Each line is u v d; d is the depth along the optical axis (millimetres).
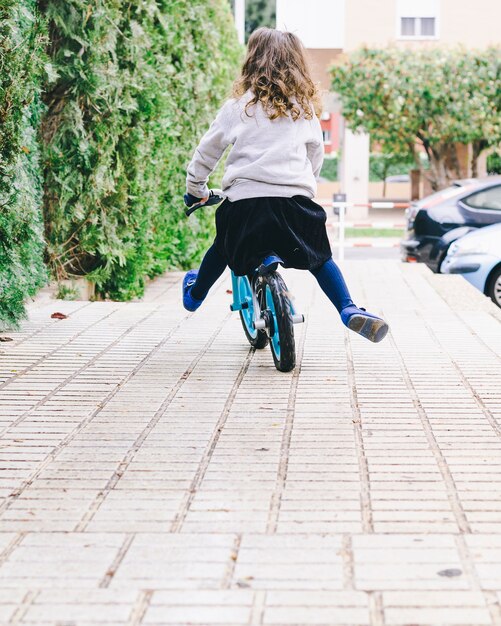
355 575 2664
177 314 7168
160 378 5039
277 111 4926
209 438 3982
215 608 2469
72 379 5012
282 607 2471
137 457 3740
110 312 7234
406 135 24172
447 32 27734
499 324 6746
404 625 2369
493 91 22797
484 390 4797
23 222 6352
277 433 4051
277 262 4789
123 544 2902
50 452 3803
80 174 8242
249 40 5109
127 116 8578
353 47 27719
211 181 13414
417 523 3061
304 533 2979
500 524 3049
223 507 3211
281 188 4914
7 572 2707
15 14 5988
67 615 2439
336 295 5000
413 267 12203
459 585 2594
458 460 3695
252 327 5637
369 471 3570
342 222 16875
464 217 13375
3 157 6125
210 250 5445
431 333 6379
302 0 27406
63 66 7941
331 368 5289
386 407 4469
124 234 8797
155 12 9336
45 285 8250
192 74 11680
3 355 5602
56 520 3102
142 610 2465
